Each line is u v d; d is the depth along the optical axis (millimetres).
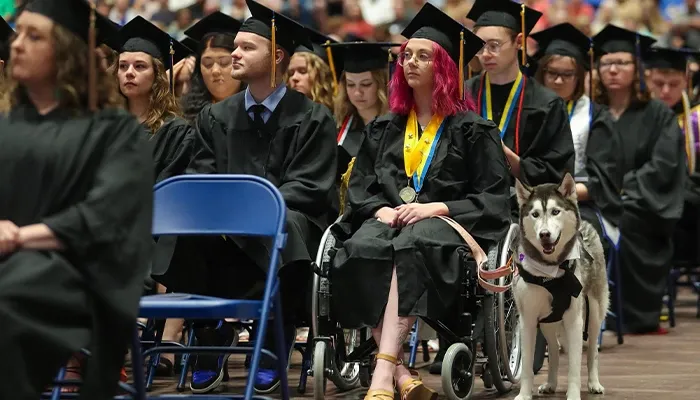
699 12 17500
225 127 7539
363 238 6453
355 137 9164
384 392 6117
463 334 6594
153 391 7262
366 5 18328
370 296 6328
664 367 8203
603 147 9883
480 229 6820
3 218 4578
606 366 8305
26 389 4113
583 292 6633
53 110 4715
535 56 10195
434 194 6961
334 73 9820
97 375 4320
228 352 5598
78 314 4301
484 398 6867
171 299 5051
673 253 11219
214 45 8719
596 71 11141
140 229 4465
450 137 7016
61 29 4617
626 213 10875
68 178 4535
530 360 6523
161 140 7855
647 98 11062
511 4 8516
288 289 7188
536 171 8312
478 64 10375
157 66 8055
